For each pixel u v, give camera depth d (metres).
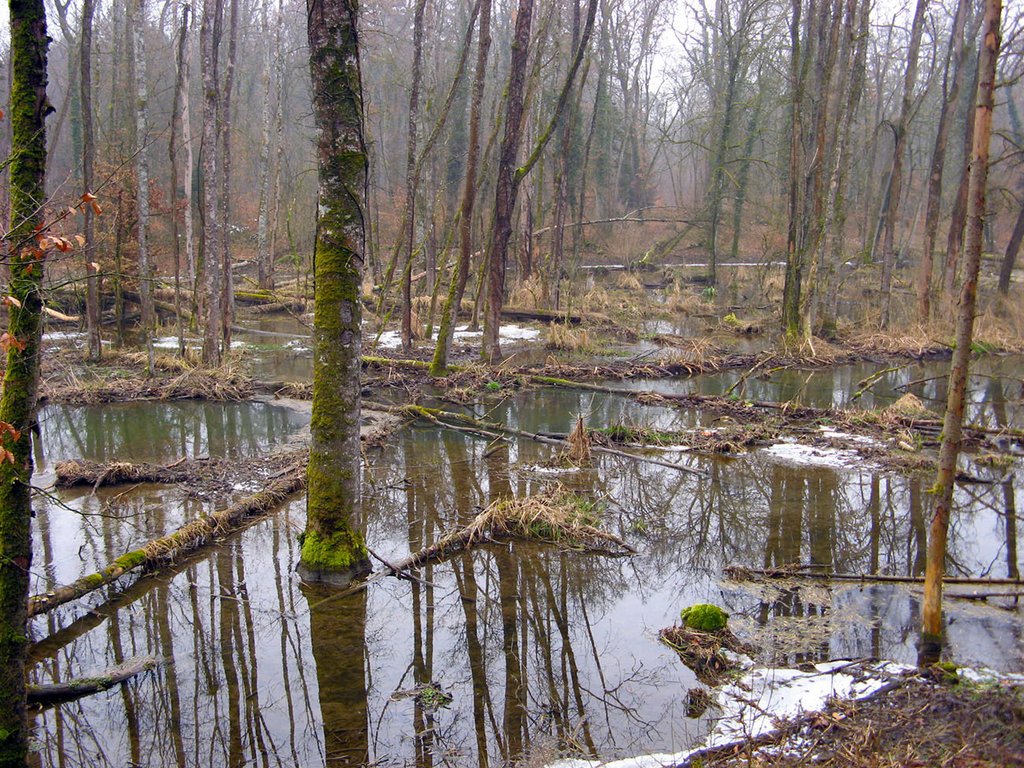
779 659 5.60
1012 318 21.72
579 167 32.47
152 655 5.80
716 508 9.00
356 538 7.06
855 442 11.70
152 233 23.12
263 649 5.91
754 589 6.87
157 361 15.96
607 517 8.66
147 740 4.82
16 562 3.98
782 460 10.90
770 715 4.76
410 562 7.34
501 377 15.86
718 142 31.19
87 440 11.63
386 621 6.34
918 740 4.22
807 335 19.19
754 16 34.91
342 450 6.87
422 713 5.09
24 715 4.09
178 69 16.97
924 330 20.58
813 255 18.98
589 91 39.34
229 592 6.80
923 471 10.32
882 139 38.03
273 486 9.10
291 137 37.81
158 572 7.22
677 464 10.68
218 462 10.24
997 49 4.89
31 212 3.93
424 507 8.98
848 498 9.35
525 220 26.08
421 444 11.65
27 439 4.01
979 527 8.45
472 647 5.95
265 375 16.36
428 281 24.59
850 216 39.12
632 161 45.06
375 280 26.55
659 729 4.82
